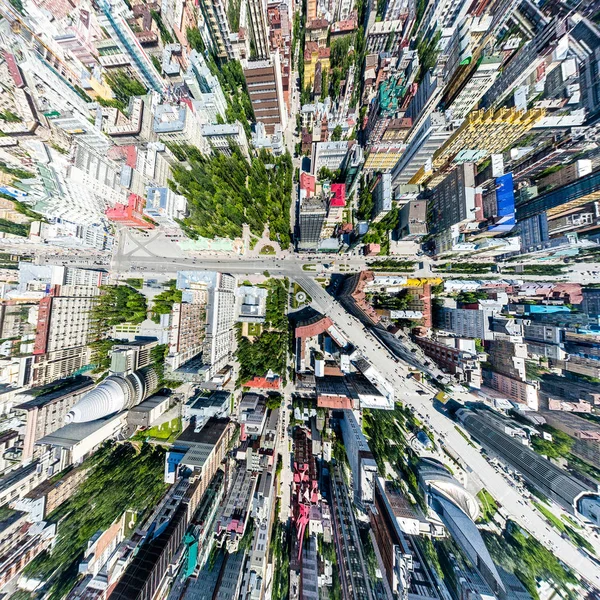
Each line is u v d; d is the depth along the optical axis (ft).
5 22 286.25
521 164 301.84
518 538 294.46
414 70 321.73
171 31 342.23
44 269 318.45
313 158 342.03
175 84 351.25
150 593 214.07
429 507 299.58
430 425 339.16
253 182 347.97
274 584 278.05
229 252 373.81
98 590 260.21
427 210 345.72
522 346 301.43
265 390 359.25
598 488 249.14
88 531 283.79
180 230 365.20
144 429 345.51
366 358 355.97
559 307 311.68
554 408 292.40
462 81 278.05
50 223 333.01
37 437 280.72
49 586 263.49
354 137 359.46
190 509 261.65
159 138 320.50
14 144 315.37
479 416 318.04
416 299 342.23
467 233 317.83
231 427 334.85
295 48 358.84
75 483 300.81
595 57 249.55
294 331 359.25
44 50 309.22
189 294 314.96
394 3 295.07
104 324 359.05
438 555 285.64
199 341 335.06
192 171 347.15
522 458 276.00
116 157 337.93
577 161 262.06
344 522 273.75
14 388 305.53
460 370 308.60
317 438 323.37
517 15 287.28
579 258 329.52
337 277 366.84
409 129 288.71
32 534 268.82
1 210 330.34
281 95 325.21
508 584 268.41
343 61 335.26
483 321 308.19
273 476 312.91
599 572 281.74
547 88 278.67
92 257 376.27
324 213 275.39
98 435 288.10
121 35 297.74
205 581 256.52
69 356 325.21
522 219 316.81
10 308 318.86
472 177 287.89
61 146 330.95
